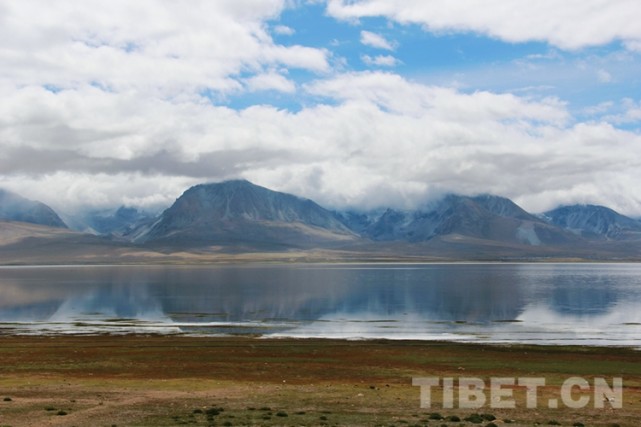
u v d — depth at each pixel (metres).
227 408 37.62
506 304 139.12
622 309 127.62
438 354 64.88
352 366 56.78
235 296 164.75
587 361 60.72
